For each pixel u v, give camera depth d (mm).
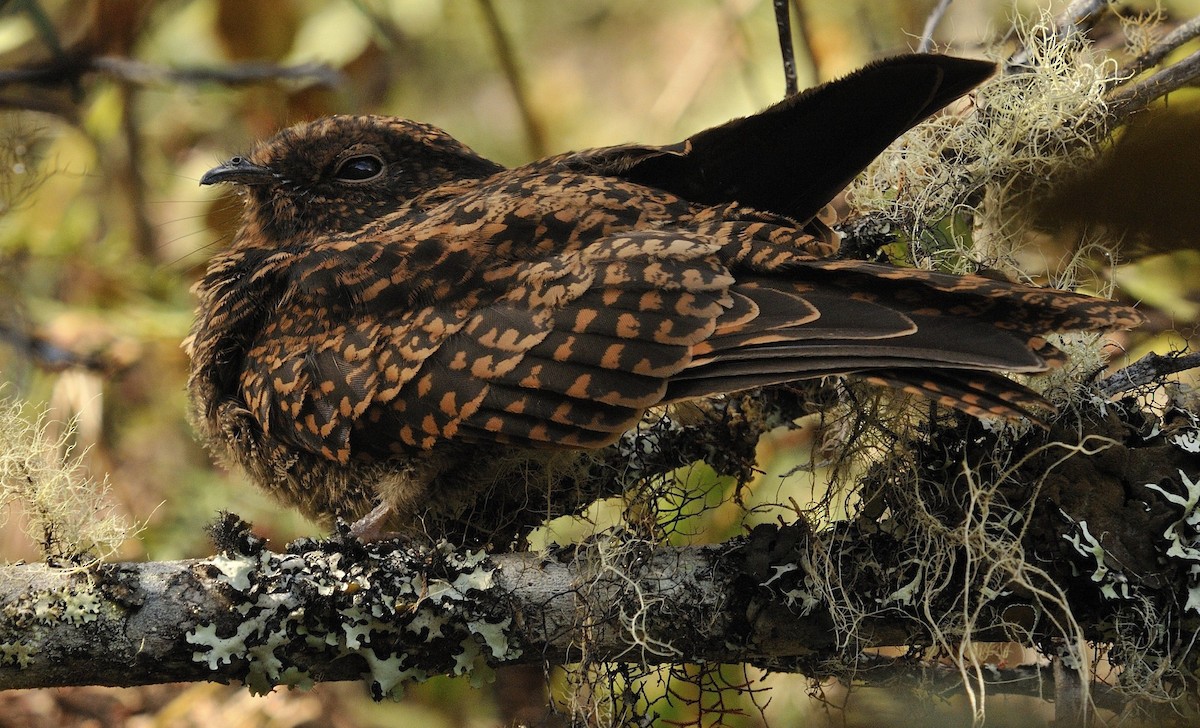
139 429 9195
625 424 5711
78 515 5664
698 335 5617
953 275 5453
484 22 10383
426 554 5762
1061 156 6684
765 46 10445
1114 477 5645
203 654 5473
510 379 5883
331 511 7035
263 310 6957
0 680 5379
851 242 6934
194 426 7656
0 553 8148
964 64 6215
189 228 9953
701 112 10797
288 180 7609
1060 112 6617
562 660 5758
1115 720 5836
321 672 5648
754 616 5688
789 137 6520
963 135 6895
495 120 11203
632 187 6387
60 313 9148
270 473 7082
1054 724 5832
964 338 5242
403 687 5684
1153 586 5477
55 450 6305
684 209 6320
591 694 5758
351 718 8484
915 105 6355
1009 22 7918
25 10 8969
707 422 7035
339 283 6445
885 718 6641
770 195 6707
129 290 9469
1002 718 6504
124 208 9797
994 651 6941
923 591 5605
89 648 5418
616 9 11633
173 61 9820
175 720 8430
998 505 5641
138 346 9242
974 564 5594
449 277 6176
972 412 5090
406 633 5613
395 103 10922
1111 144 6207
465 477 6484
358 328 6359
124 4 9391
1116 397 6895
